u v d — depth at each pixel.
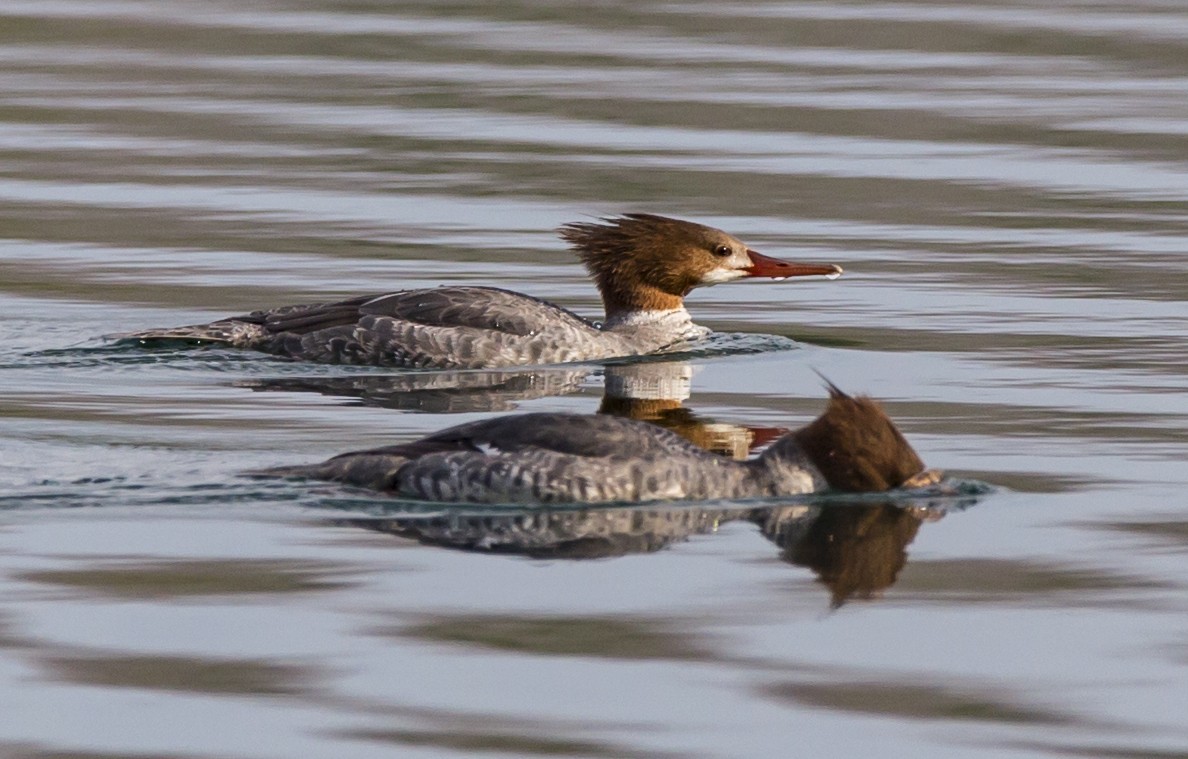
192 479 12.44
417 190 24.94
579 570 10.73
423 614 10.02
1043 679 9.27
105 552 10.96
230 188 25.02
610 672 9.30
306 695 9.01
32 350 17.12
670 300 18.41
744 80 32.06
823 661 9.48
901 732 8.65
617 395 15.95
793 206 24.16
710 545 11.25
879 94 30.98
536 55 34.28
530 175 25.75
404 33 36.53
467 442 12.17
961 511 12.05
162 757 8.34
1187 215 23.80
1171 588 10.52
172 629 9.78
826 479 12.33
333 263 21.17
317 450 13.42
